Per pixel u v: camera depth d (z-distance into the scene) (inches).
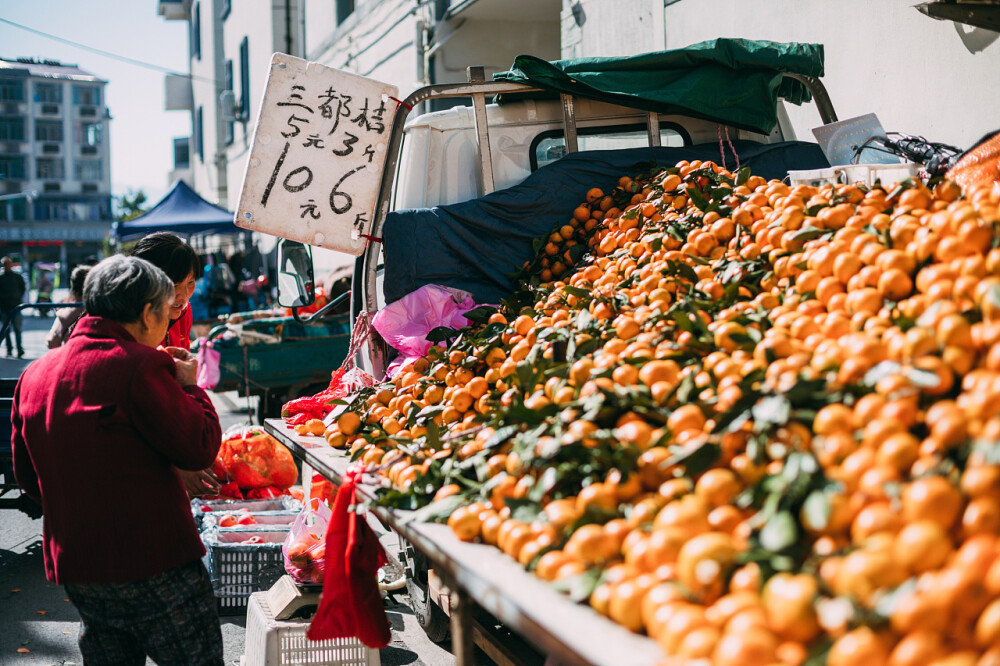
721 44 195.5
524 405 93.1
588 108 207.0
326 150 167.8
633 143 215.0
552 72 188.1
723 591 60.9
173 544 111.7
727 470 70.0
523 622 65.9
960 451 62.3
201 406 121.0
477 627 136.2
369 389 143.0
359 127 169.3
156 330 118.4
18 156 3216.0
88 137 3294.8
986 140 137.4
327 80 166.9
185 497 117.4
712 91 193.2
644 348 95.0
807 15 276.4
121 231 698.2
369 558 111.3
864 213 108.1
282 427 153.0
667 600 59.9
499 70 547.5
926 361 71.9
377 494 99.8
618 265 137.5
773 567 59.0
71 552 109.0
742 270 113.3
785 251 112.4
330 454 127.1
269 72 164.4
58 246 3304.6
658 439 76.8
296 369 386.6
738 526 64.9
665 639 57.6
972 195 104.0
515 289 172.9
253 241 802.2
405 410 127.2
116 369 108.6
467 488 92.6
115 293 113.7
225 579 187.9
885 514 58.5
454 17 526.0
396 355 174.9
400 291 168.7
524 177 200.4
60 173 3270.2
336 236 169.3
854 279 96.1
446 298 167.3
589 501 74.5
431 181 192.2
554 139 203.9
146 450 111.0
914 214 103.3
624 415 82.9
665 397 83.7
